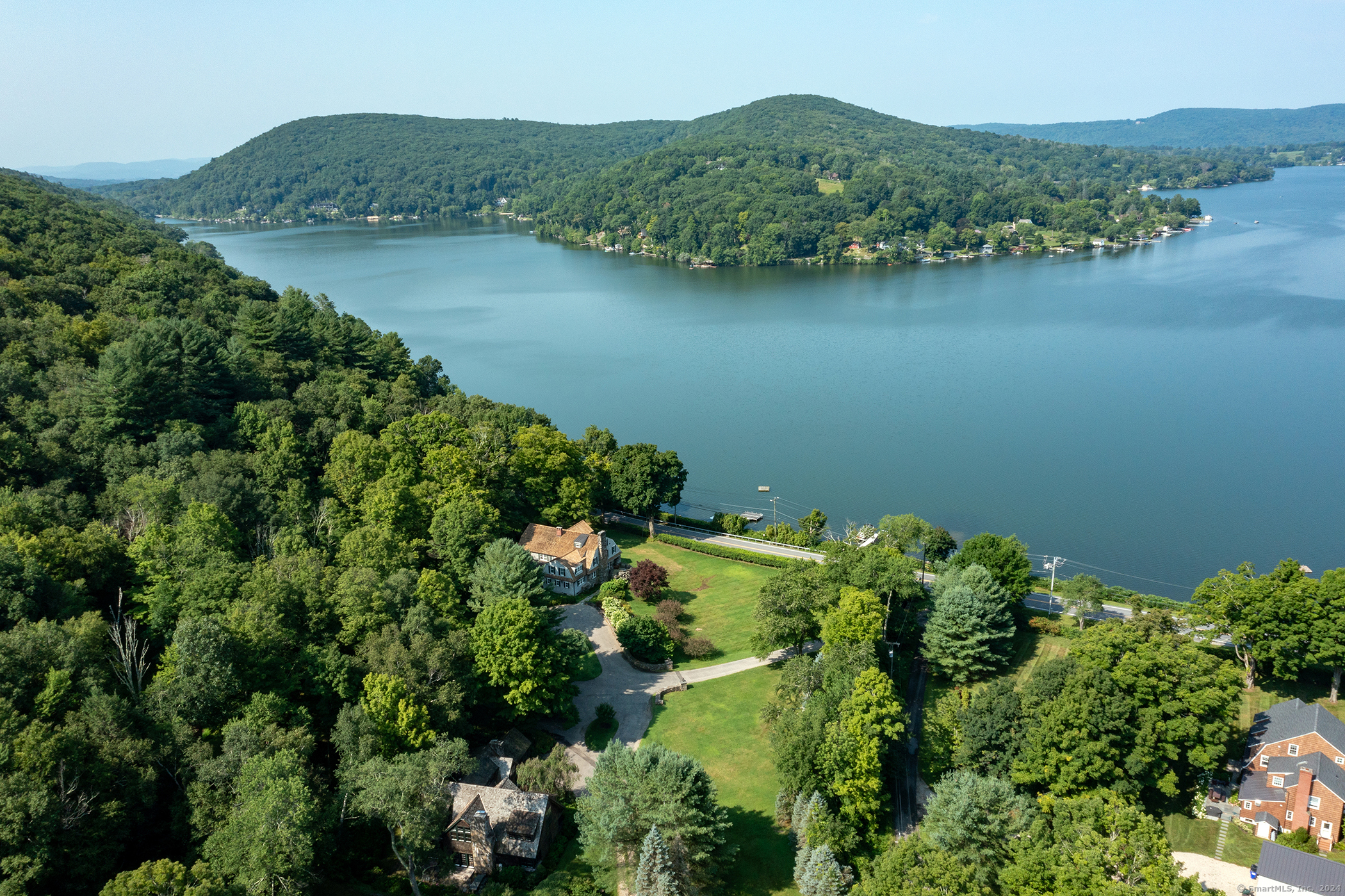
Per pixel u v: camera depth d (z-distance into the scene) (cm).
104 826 5856
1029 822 6931
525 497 14188
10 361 12656
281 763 6134
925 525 13612
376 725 7256
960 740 8831
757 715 9675
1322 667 10231
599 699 9950
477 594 10000
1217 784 8462
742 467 19288
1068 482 17700
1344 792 7500
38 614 7588
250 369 15200
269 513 10725
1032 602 12988
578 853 7412
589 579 12725
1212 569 14300
